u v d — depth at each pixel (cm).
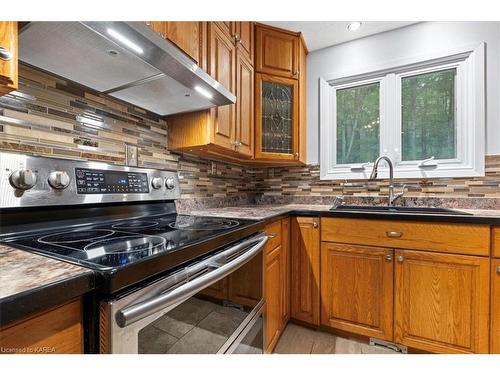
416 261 140
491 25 175
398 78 203
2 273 46
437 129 193
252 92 183
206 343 80
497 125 172
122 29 71
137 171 126
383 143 207
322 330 169
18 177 80
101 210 110
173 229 97
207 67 128
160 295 58
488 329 125
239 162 213
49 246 69
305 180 232
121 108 126
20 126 88
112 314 48
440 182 186
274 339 143
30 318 39
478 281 127
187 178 169
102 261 54
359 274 154
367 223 152
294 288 172
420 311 139
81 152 107
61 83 100
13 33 61
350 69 215
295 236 172
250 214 145
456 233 131
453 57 184
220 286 87
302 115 212
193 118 144
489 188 172
